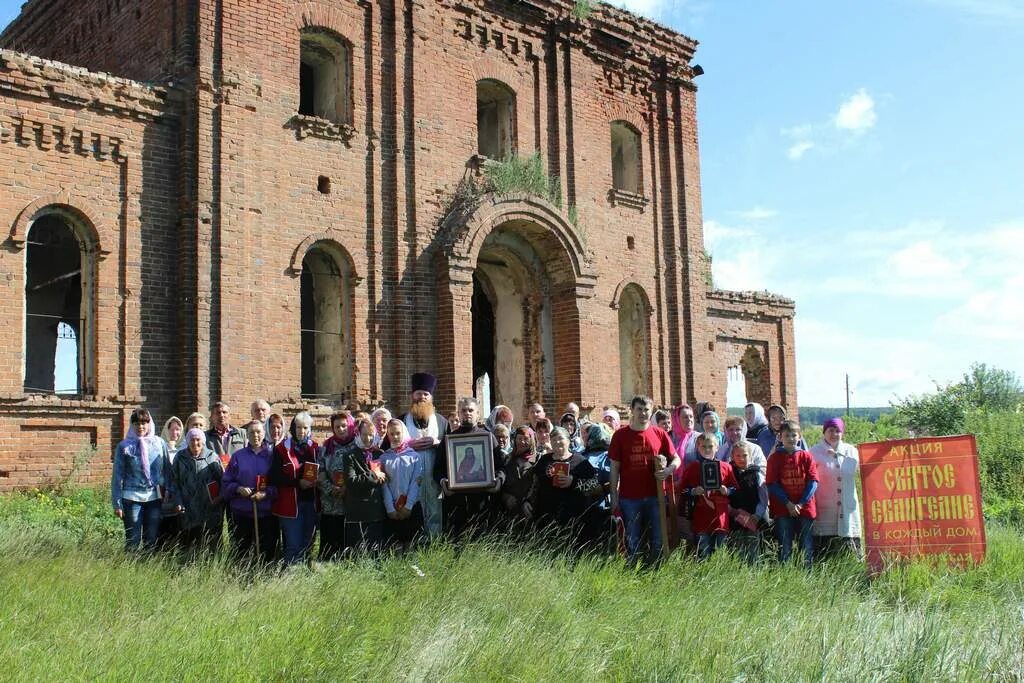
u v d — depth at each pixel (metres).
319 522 11.58
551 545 10.75
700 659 7.22
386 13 19.53
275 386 17.12
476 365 25.56
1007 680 7.09
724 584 9.46
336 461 10.98
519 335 22.03
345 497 10.87
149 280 16.06
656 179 24.61
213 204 16.45
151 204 16.20
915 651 7.39
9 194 14.74
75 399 15.09
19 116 14.91
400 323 18.89
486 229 19.80
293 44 18.00
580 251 21.45
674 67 25.20
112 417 15.52
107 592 8.62
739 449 11.48
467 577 9.23
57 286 21.52
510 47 21.67
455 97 20.41
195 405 15.88
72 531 12.38
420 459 11.12
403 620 7.90
